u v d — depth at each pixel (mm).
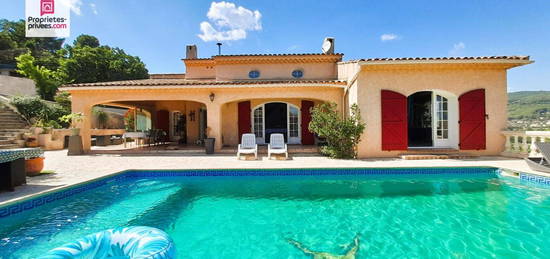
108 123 23203
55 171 7359
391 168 7711
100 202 5648
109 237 2893
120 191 6438
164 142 16250
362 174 7719
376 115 9969
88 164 8617
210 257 3555
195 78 16672
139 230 2980
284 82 11055
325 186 6805
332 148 9945
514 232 4113
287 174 7738
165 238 2799
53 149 14023
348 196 6031
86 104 11656
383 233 4203
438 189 6410
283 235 4199
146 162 9016
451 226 4383
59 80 29906
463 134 9984
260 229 4422
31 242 3916
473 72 9953
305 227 4488
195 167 7898
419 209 5180
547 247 3643
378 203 5562
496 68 9938
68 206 5383
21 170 5789
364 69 9867
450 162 8500
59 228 4387
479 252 3555
